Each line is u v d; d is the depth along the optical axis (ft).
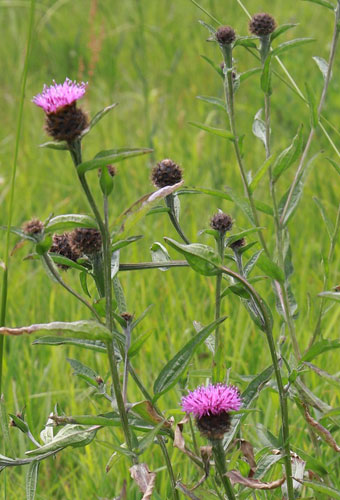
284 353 3.15
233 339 3.84
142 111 7.02
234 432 2.74
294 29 7.66
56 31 8.57
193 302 4.14
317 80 6.70
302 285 4.01
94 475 3.36
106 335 2.53
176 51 7.95
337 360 3.66
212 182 5.36
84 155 6.07
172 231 4.79
